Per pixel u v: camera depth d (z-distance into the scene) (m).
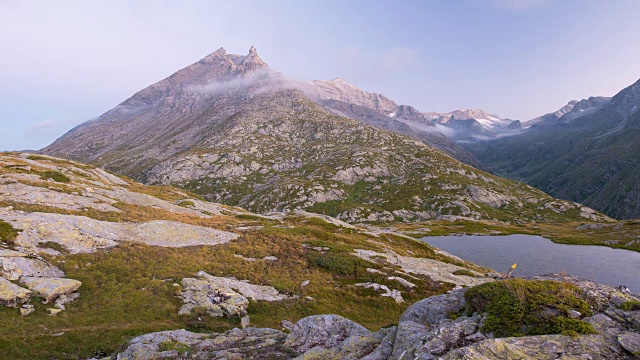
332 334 19.06
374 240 73.75
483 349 10.05
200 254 44.09
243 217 88.44
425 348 11.38
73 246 36.66
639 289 71.56
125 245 40.59
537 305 12.24
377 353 13.63
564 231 152.12
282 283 40.06
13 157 88.38
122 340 24.88
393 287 44.03
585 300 12.48
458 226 171.50
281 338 20.36
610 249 110.81
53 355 22.14
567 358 9.33
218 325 29.28
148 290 32.47
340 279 45.00
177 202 90.81
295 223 80.56
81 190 61.69
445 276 51.97
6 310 24.59
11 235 34.03
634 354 9.19
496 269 89.94
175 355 17.56
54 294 27.70
